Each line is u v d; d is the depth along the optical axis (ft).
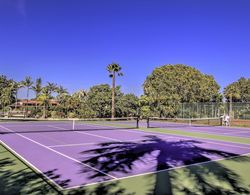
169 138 57.21
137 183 23.11
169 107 135.23
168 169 28.30
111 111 140.67
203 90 173.68
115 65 132.87
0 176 24.23
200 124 111.96
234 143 51.19
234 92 215.31
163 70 167.84
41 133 62.08
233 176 26.03
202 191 21.47
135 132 69.77
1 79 209.05
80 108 146.61
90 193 20.30
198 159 34.09
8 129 72.23
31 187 21.34
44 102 146.30
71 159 32.40
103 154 36.24
